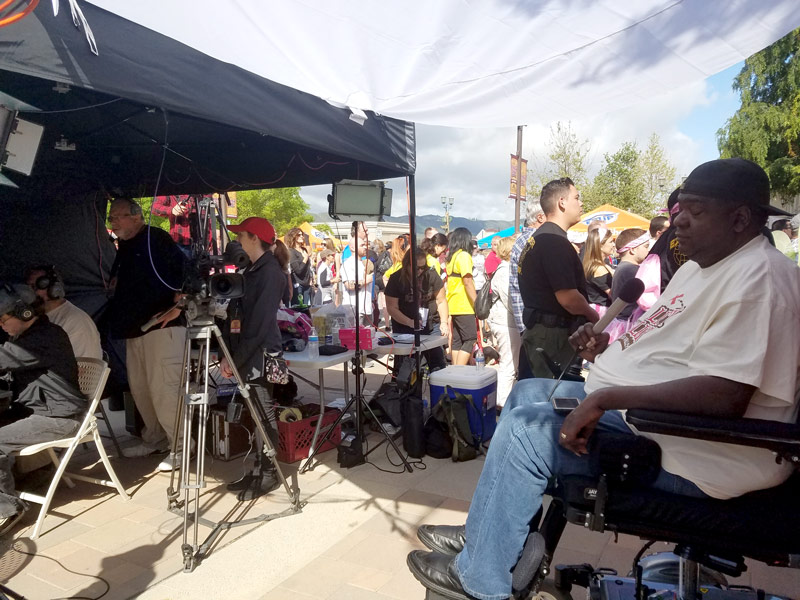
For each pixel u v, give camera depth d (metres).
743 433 1.46
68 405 3.53
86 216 6.00
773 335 1.49
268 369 3.82
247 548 3.15
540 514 1.99
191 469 4.30
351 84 3.36
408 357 4.75
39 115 4.29
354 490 3.91
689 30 2.95
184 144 5.34
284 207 33.34
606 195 26.02
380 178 5.24
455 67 3.30
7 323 3.38
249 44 2.77
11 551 3.13
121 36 2.45
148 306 4.21
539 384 2.25
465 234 6.46
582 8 2.81
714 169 1.63
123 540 3.26
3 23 1.96
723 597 1.98
